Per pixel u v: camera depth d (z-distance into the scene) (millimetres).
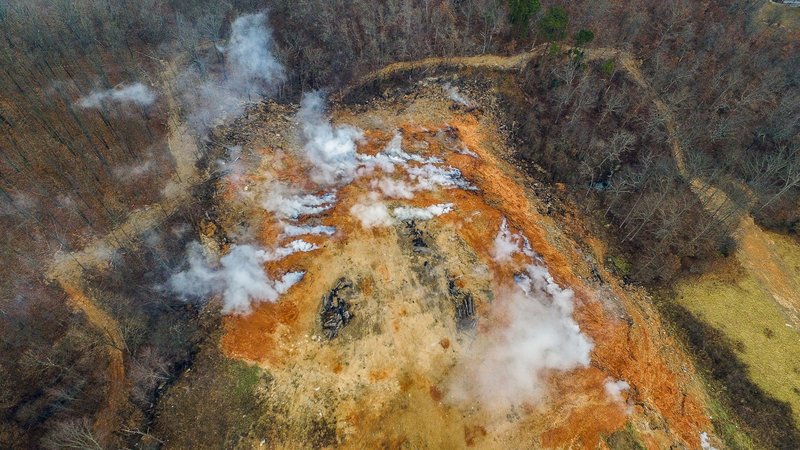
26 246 59156
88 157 66625
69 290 56938
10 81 69500
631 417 53094
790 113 73375
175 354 54406
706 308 63406
